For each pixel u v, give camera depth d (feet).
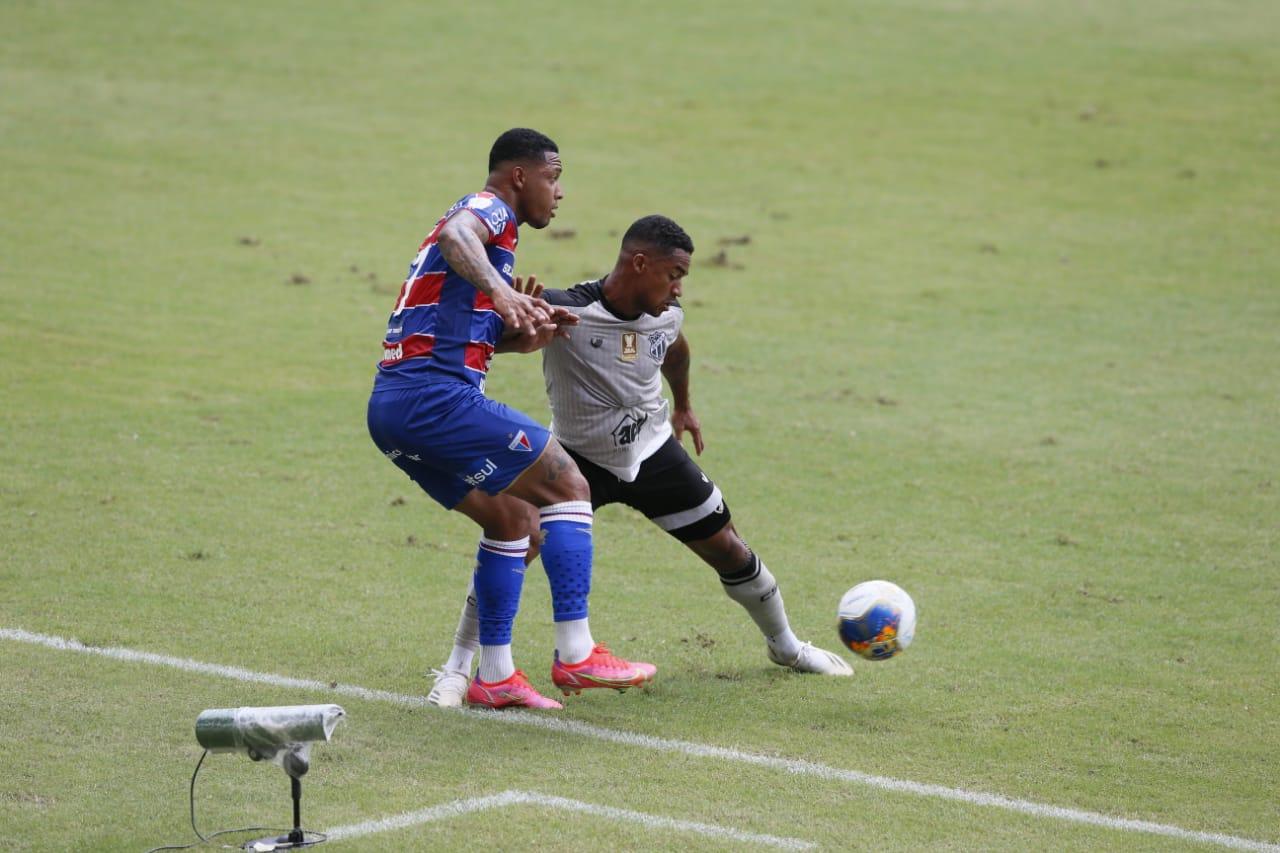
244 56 296.51
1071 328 171.53
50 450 116.57
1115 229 216.54
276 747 52.90
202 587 87.86
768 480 118.52
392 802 58.23
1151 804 61.11
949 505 113.09
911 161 249.75
